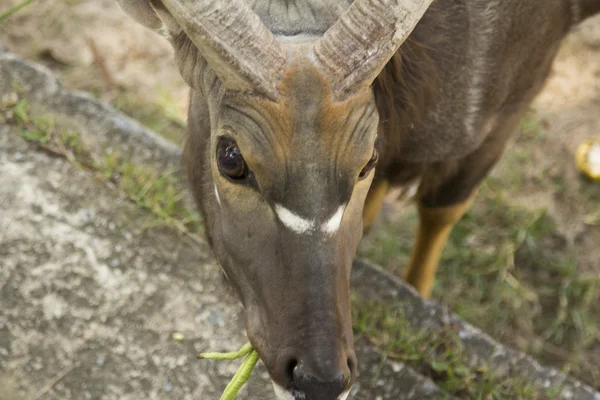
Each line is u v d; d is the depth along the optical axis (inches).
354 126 193.3
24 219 305.6
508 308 390.9
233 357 227.6
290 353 188.7
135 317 285.9
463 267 403.2
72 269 294.8
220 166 202.1
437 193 328.5
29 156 325.7
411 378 281.4
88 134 337.4
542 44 296.7
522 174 435.8
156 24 215.2
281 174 191.2
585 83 472.1
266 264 197.5
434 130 271.0
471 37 261.1
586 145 436.5
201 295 294.8
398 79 236.7
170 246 307.0
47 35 462.6
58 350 274.7
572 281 397.4
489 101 283.0
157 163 335.0
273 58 188.1
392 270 396.8
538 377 289.1
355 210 203.9
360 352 285.9
